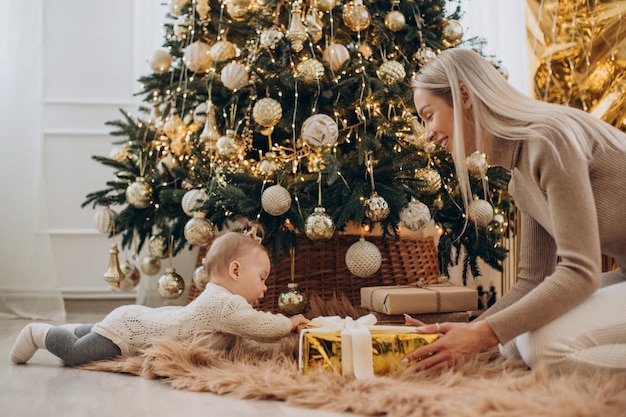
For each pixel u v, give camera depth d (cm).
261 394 131
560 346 129
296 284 211
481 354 159
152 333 162
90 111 317
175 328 161
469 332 134
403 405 118
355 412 120
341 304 212
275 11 227
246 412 121
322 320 152
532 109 143
